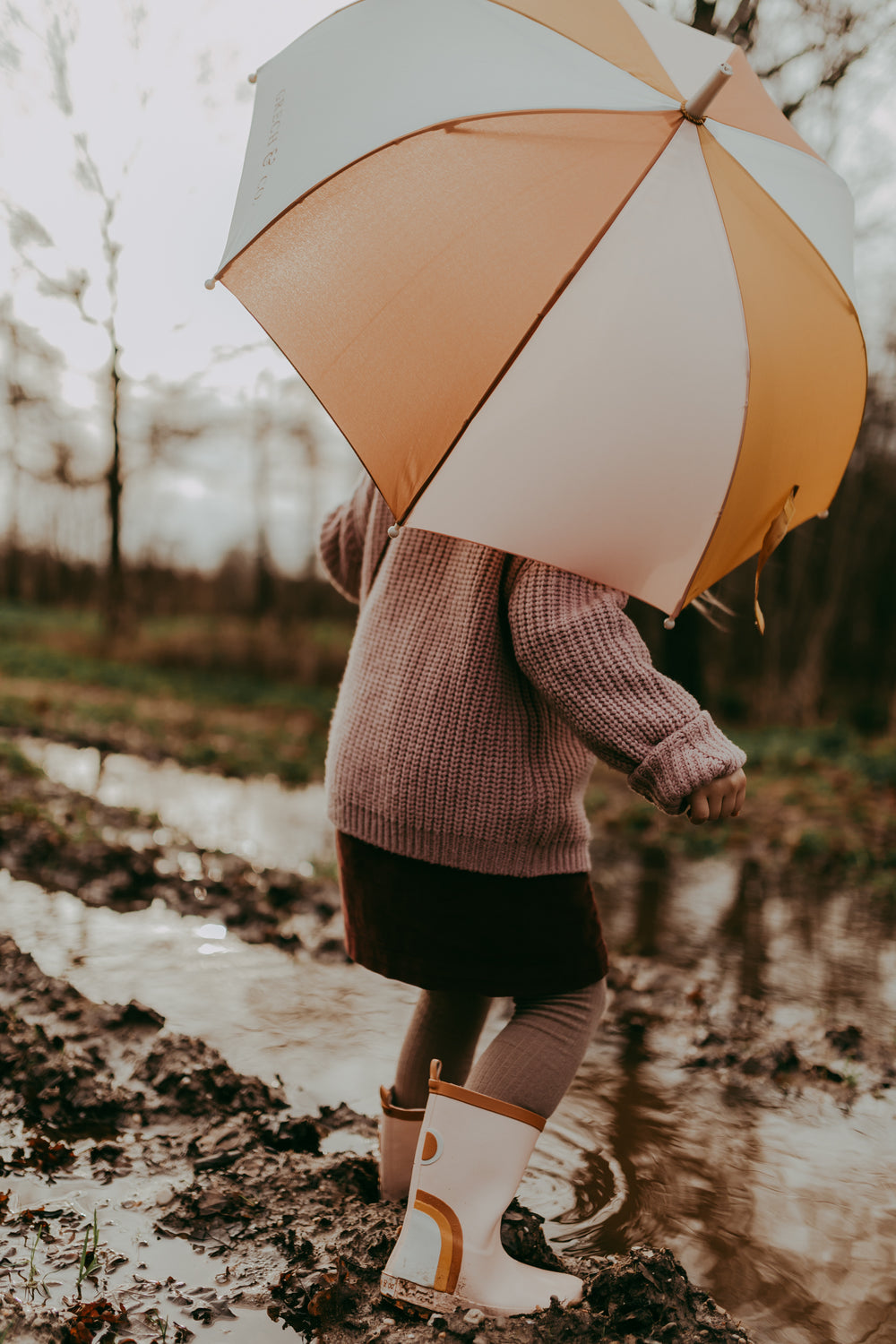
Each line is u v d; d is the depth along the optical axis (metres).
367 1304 1.92
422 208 1.68
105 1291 1.95
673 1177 2.63
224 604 33.53
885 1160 2.79
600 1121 2.94
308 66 1.91
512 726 1.93
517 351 1.60
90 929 4.44
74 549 38.50
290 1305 1.93
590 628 1.76
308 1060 3.21
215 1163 2.50
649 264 1.62
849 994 4.35
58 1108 2.70
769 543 1.91
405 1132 2.22
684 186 1.69
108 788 8.82
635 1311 1.89
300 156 1.79
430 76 1.77
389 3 1.90
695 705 1.76
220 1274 2.03
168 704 17.75
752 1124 2.98
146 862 5.51
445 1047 2.21
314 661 23.41
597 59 1.77
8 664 21.22
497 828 1.92
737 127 1.88
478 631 1.90
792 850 7.85
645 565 1.69
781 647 20.95
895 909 6.21
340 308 1.70
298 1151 2.64
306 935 4.59
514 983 1.97
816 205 1.96
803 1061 3.45
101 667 22.14
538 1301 1.90
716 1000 4.07
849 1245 2.34
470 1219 1.87
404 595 2.04
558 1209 2.43
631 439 1.62
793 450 1.81
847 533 19.55
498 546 1.67
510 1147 1.89
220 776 10.39
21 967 3.65
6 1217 2.18
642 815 8.96
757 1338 1.98
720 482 1.65
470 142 1.68
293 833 7.25
